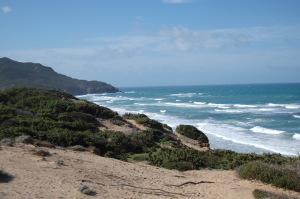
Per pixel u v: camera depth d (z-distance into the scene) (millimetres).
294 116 61375
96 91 171375
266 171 14836
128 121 32844
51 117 26766
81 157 15875
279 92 147000
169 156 19312
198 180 14688
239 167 16266
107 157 17781
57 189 10531
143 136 24562
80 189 10648
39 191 10117
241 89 196750
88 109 30609
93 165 14586
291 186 14047
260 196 12578
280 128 48531
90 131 23359
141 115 35250
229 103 95000
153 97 128625
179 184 13773
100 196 10664
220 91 179375
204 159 19312
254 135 41938
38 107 30000
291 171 14930
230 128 47406
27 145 16094
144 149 22031
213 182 14602
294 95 123562
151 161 18797
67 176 12023
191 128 33875
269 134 42656
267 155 21359
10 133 18359
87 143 19500
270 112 68438
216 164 19016
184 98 120000
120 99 114375
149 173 15023
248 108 77250
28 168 12141
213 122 53750
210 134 42312
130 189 12117
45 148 16531
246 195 12945
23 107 30078
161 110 71562
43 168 12461
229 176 15648
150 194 11938
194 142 31797
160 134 27875
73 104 31016
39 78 147875
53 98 33094
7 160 12656
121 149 20750
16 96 33375
